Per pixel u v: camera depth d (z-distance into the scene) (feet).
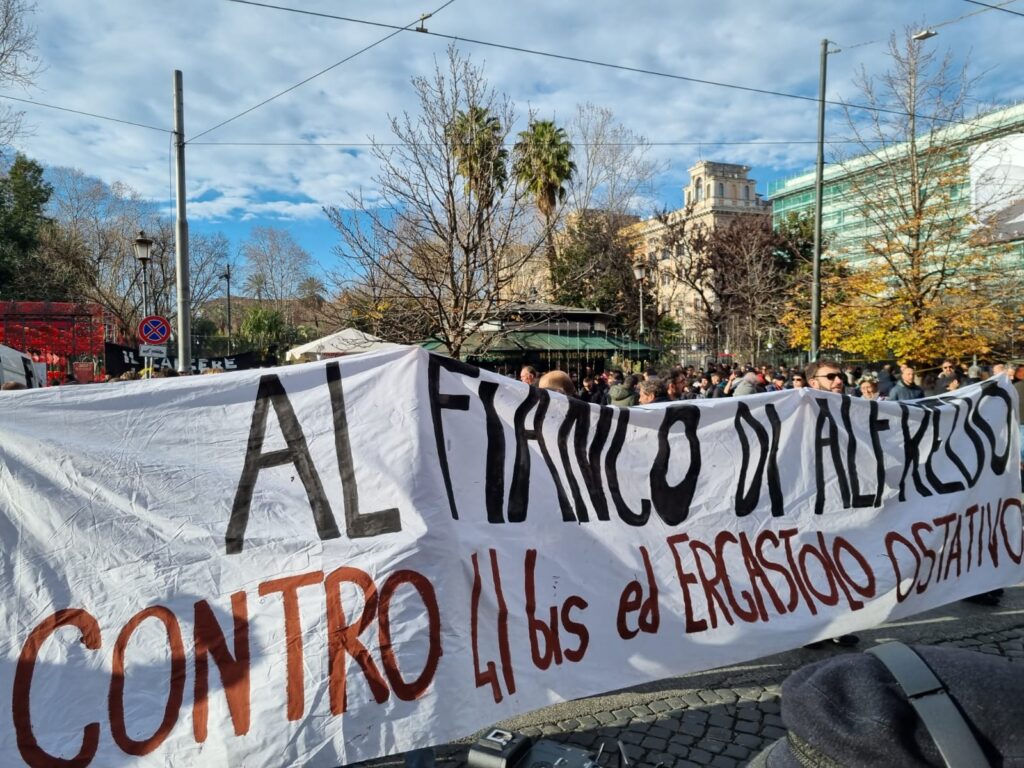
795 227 115.96
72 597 7.68
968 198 58.65
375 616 8.38
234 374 9.01
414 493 8.96
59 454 8.09
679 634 10.98
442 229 33.94
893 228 61.36
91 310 91.71
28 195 126.21
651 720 11.98
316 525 8.59
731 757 10.90
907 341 57.31
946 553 14.23
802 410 13.05
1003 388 15.88
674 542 11.34
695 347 116.47
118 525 8.05
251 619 8.05
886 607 13.09
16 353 39.81
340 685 8.07
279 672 7.94
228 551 8.26
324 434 9.02
